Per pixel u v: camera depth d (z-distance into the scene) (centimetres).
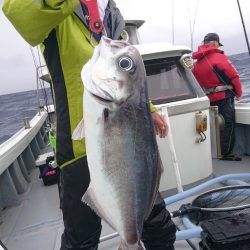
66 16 99
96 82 89
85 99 90
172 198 205
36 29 99
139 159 94
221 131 301
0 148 294
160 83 221
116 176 92
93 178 93
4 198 269
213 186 231
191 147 224
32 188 306
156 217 124
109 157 91
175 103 213
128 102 91
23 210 257
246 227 153
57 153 118
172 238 129
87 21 110
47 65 115
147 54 216
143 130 95
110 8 122
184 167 223
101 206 94
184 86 226
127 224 94
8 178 271
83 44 108
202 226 159
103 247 177
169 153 213
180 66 227
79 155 113
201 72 300
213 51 297
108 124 90
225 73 291
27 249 194
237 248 145
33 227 223
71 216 119
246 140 313
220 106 299
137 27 315
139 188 95
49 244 196
